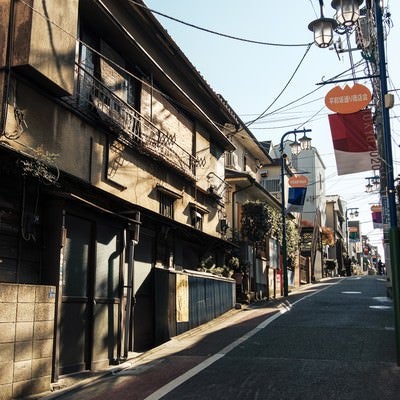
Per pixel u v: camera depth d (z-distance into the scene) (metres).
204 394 7.66
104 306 10.65
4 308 7.39
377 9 10.73
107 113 12.47
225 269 20.95
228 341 12.45
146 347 13.19
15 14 9.20
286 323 15.03
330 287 32.03
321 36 11.26
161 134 15.67
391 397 7.29
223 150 22.91
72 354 9.42
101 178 12.09
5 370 7.33
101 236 10.75
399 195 20.17
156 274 13.28
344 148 11.36
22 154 7.93
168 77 15.83
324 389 7.75
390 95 10.15
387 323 14.54
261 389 7.83
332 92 11.02
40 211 9.23
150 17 14.48
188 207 18.17
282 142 28.78
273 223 25.58
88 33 12.41
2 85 8.87
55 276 8.96
